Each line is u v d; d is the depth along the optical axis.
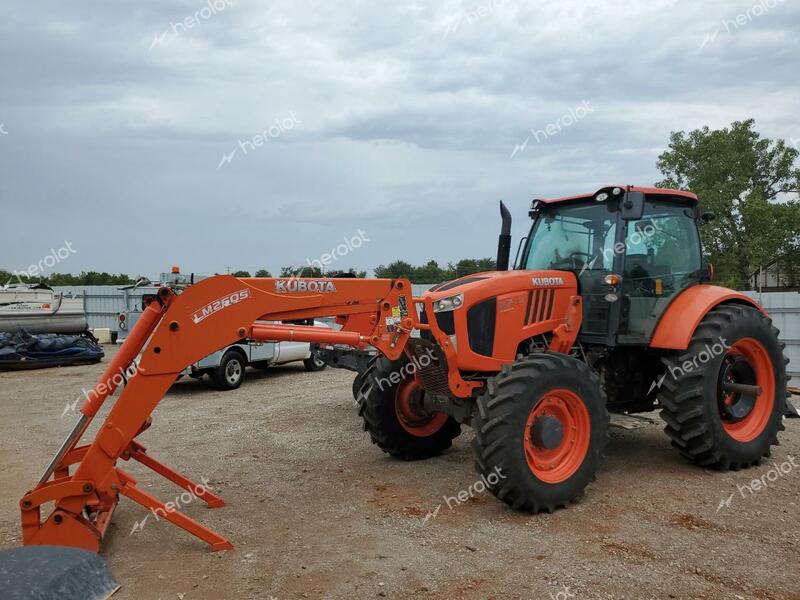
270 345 10.85
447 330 4.88
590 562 3.52
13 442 6.73
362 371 6.82
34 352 13.24
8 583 1.04
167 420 7.65
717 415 5.14
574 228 5.56
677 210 5.82
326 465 5.56
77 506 3.55
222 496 4.75
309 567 3.51
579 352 5.34
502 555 3.63
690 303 5.34
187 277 10.02
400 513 4.34
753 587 3.22
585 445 4.51
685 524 4.07
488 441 4.17
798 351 9.06
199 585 3.31
